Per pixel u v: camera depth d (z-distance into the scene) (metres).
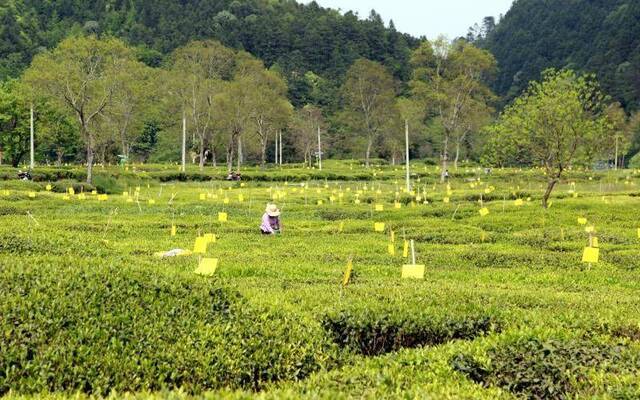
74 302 10.13
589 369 9.38
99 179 65.44
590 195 56.69
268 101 98.19
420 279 16.77
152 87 86.12
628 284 17.91
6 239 17.38
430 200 53.25
